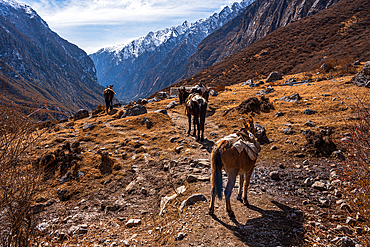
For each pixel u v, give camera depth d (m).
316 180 7.01
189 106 12.51
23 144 3.58
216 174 4.92
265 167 8.38
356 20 68.69
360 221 4.65
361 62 26.59
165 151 10.83
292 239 4.52
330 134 9.77
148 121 15.06
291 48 69.94
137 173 9.07
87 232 6.03
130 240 5.32
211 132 13.05
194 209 5.84
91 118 19.97
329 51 53.84
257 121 13.96
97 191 8.23
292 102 16.36
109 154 10.81
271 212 5.55
